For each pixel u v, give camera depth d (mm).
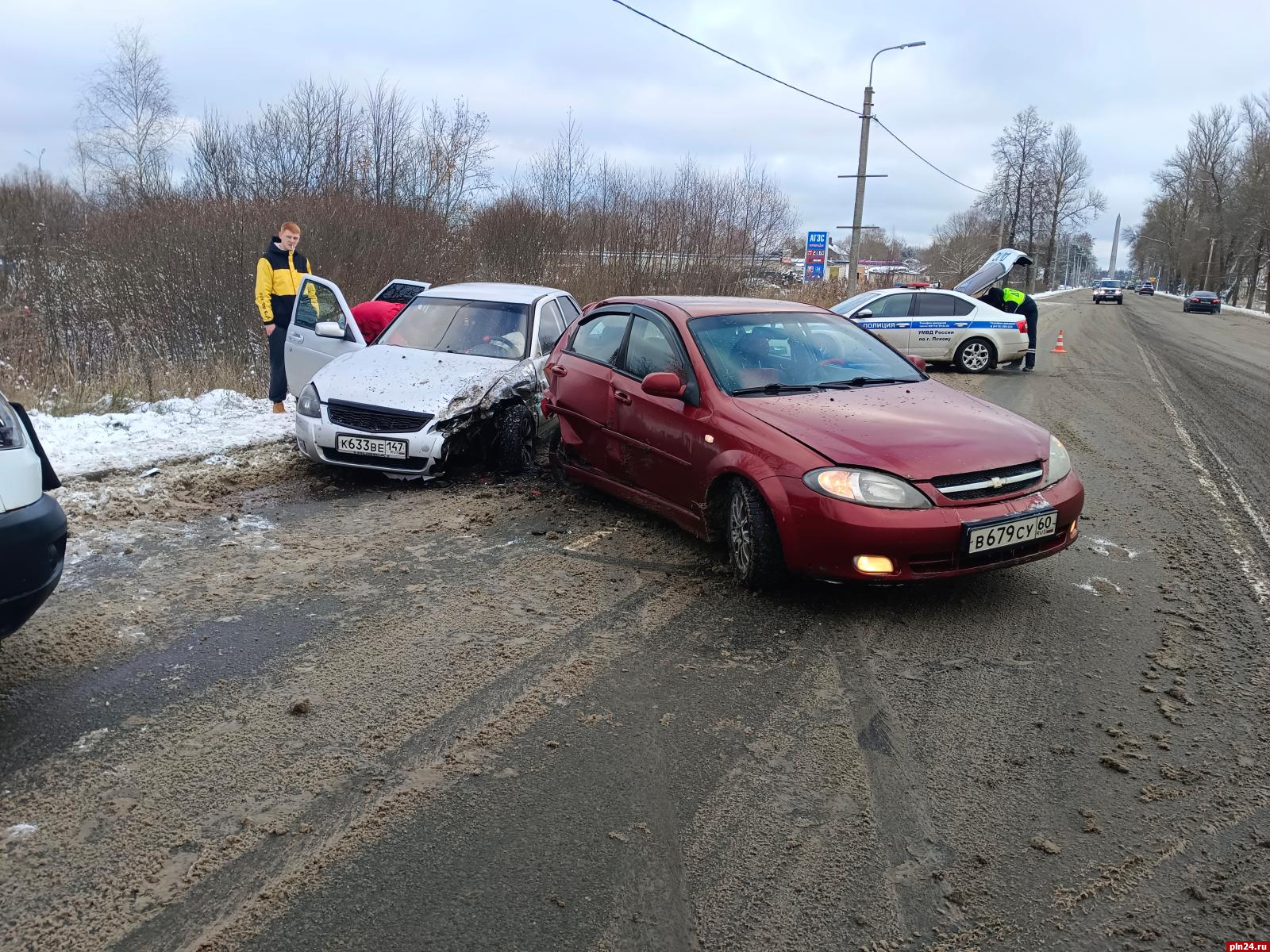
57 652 3928
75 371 10164
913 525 4125
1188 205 92938
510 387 7113
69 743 3203
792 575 4598
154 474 6770
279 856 2611
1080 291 111812
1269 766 3133
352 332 8188
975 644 4098
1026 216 69625
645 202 24781
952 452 4344
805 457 4379
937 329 15898
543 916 2387
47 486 3678
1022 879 2559
